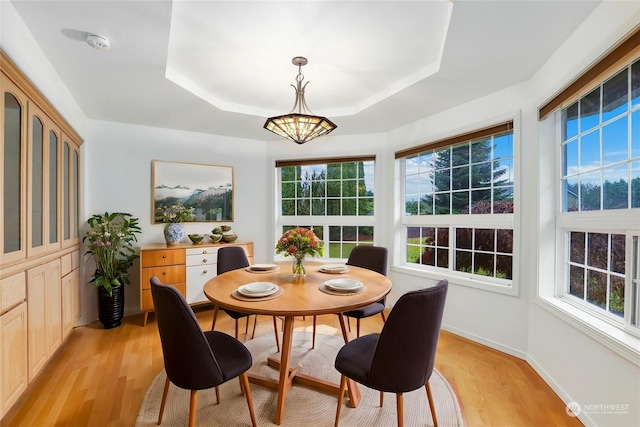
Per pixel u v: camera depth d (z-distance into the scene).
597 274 1.78
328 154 3.92
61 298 2.36
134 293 3.42
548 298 2.09
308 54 2.11
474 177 2.81
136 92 2.52
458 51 1.90
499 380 2.05
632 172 1.50
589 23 1.58
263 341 2.68
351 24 1.78
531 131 2.26
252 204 4.09
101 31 1.71
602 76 1.54
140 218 3.43
